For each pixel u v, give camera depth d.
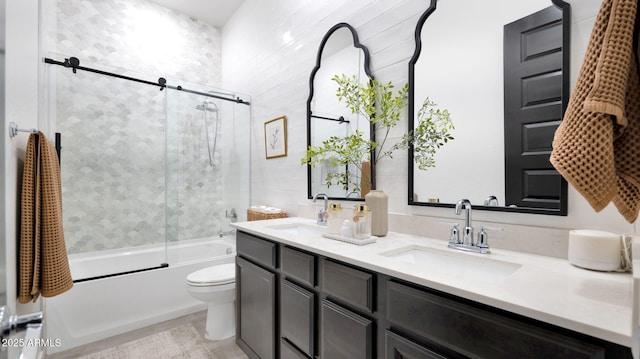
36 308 1.61
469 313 0.73
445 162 1.36
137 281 2.23
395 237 1.43
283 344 1.46
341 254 1.11
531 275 0.84
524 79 1.12
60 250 1.38
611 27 0.55
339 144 1.90
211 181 3.14
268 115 2.71
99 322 2.06
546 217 1.07
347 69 1.87
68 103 2.59
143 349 1.91
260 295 1.64
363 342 1.01
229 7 3.24
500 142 1.18
